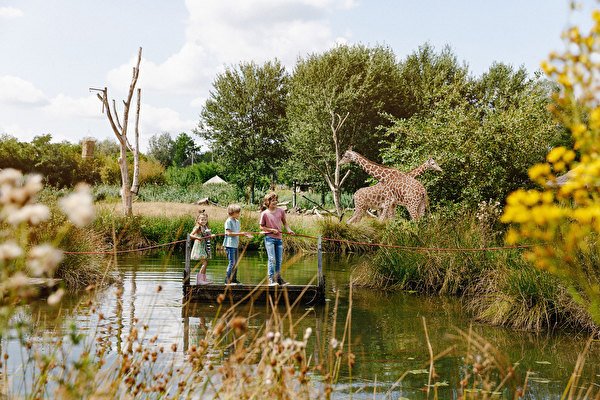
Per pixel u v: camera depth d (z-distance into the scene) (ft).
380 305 30.37
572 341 22.65
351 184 96.02
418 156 52.75
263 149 120.57
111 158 134.51
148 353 11.51
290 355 10.22
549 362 19.40
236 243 31.35
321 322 25.53
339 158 88.33
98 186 118.21
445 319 26.81
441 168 49.98
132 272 40.68
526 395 15.79
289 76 123.44
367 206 48.67
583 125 5.99
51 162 123.34
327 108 89.25
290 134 101.91
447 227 39.60
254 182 123.95
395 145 56.44
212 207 85.61
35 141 127.44
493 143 49.90
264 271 42.73
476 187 49.19
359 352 20.17
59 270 31.37
